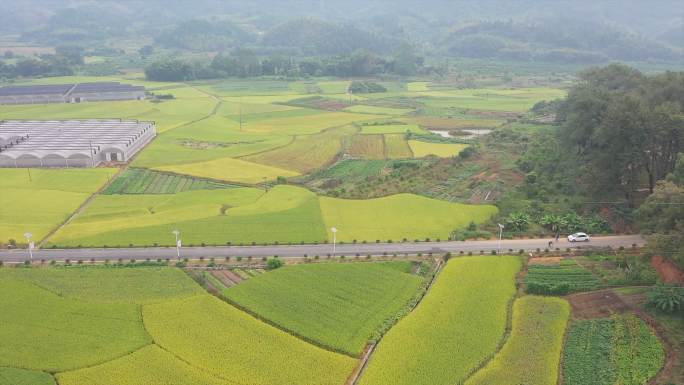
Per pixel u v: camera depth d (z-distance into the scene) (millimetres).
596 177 118562
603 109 134500
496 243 106312
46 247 105375
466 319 79375
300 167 164250
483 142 193375
